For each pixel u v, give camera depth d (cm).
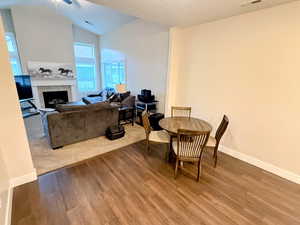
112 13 502
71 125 317
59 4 515
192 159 219
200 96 343
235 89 281
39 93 628
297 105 218
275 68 231
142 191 205
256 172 251
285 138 234
